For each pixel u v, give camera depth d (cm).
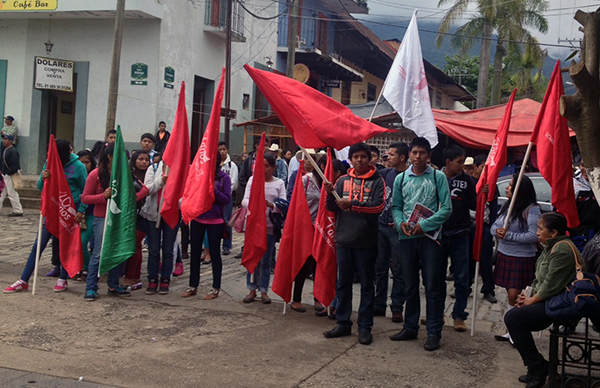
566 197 562
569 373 484
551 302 468
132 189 738
